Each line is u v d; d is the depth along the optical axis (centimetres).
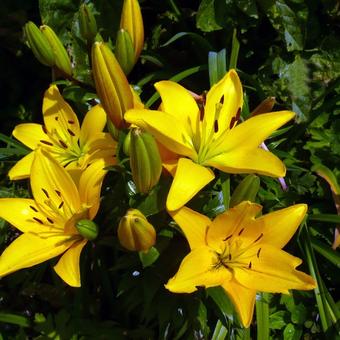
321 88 79
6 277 76
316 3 80
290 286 54
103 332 70
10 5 87
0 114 91
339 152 75
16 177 63
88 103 75
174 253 63
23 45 88
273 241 56
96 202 58
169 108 60
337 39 80
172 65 84
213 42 83
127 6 63
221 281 55
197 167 55
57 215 60
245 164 57
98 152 63
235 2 76
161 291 65
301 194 74
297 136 78
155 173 54
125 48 62
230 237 56
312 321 71
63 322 70
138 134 52
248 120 59
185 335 67
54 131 67
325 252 69
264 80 80
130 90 57
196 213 55
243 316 52
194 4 86
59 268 56
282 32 77
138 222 52
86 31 67
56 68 69
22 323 70
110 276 74
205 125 59
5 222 74
